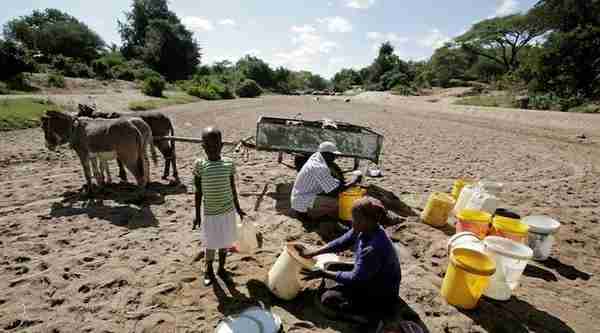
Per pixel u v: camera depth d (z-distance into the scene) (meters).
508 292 3.98
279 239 5.18
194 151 10.63
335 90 82.38
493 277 3.97
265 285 4.04
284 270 3.75
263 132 7.05
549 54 29.22
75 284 3.95
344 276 3.38
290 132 7.07
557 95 28.45
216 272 4.27
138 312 3.55
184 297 3.81
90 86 29.95
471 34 53.12
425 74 60.72
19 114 13.80
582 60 28.00
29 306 3.59
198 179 3.85
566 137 16.28
